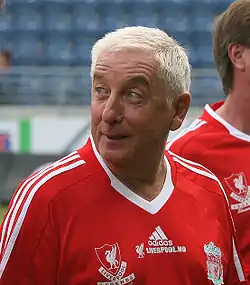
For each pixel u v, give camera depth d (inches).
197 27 1405.0
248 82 264.8
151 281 186.7
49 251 182.4
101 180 190.5
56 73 1168.8
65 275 183.6
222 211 211.2
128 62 179.6
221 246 206.2
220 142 267.6
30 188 185.0
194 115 1117.7
